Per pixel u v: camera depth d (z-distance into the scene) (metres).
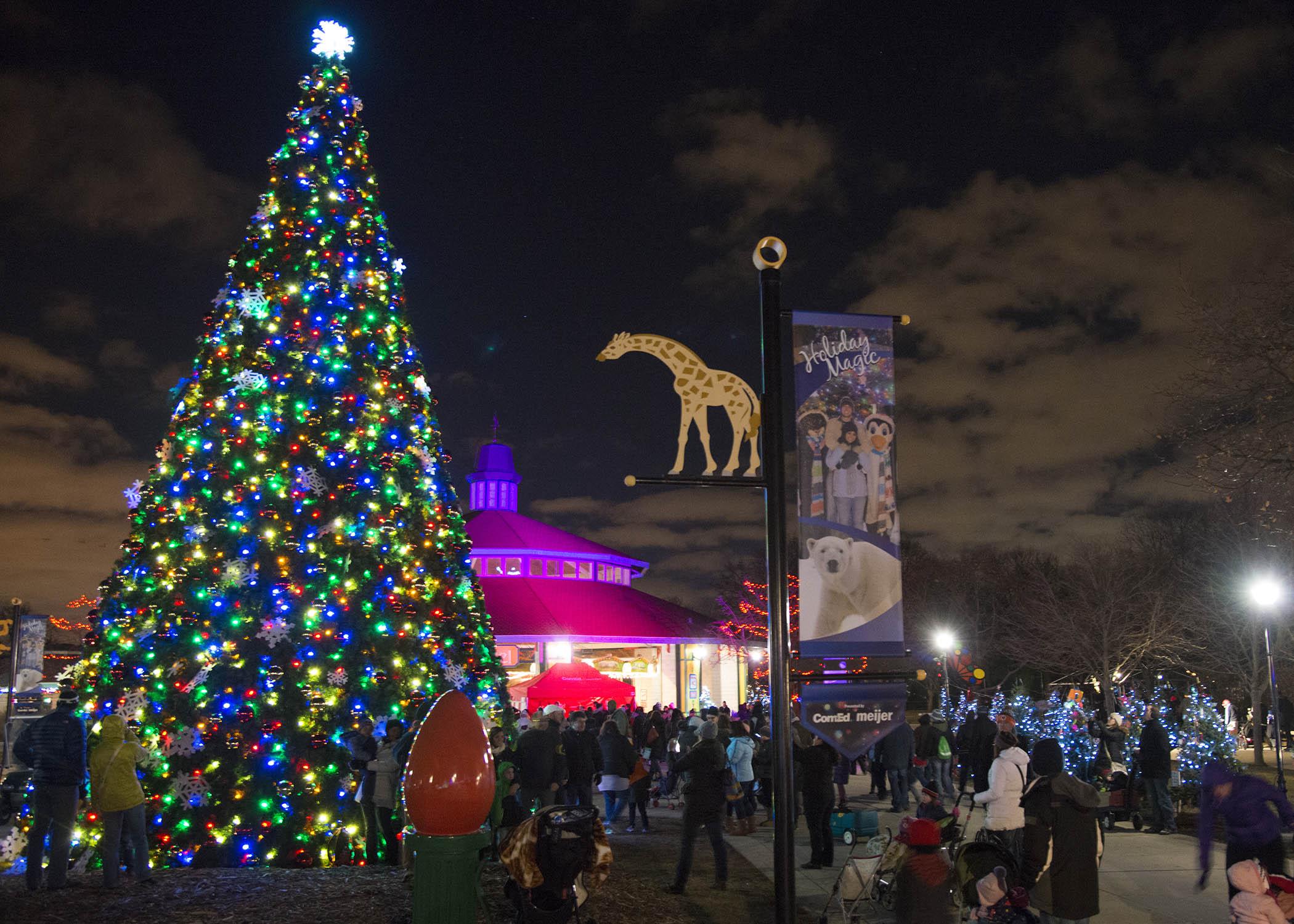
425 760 6.47
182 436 12.52
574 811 7.71
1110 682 37.69
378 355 13.45
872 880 9.23
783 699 6.80
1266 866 7.45
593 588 45.06
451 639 13.46
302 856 11.34
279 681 11.70
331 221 13.66
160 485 12.50
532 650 41.75
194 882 9.42
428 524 13.61
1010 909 8.19
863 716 7.02
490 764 6.62
